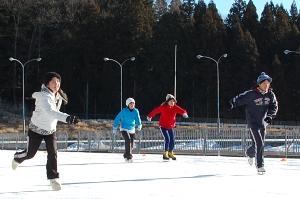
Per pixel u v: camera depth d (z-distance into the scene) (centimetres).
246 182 886
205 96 8475
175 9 9300
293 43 8725
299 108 8150
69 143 3142
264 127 1037
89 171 1092
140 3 8938
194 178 949
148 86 8619
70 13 9088
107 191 760
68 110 8938
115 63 8762
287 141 2384
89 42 8800
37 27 9088
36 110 766
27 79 8919
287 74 8319
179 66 8600
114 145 2584
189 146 2502
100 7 9450
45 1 9150
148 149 2438
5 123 7350
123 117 1407
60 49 8844
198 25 8706
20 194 724
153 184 852
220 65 8444
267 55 8856
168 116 1473
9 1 9038
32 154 796
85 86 8919
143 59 8750
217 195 722
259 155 1027
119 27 8806
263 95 1023
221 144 2505
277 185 843
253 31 9106
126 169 1144
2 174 1002
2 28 9031
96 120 7531
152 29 8944
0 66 8981
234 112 8262
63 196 705
